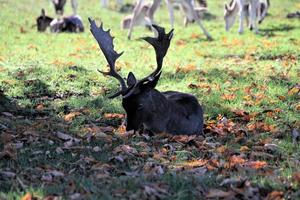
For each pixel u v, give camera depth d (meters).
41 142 11.37
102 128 12.32
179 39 28.20
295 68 19.56
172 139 11.59
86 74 17.91
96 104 14.71
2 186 8.93
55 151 10.86
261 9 34.16
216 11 39.50
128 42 27.31
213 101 15.05
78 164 10.09
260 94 15.68
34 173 9.58
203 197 8.64
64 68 18.48
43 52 23.27
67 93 15.95
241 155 10.68
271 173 9.57
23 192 8.57
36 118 13.45
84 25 34.88
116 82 17.14
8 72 17.78
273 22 34.16
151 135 11.80
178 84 17.11
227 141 11.90
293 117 13.70
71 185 8.94
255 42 26.16
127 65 20.25
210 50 24.36
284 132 12.39
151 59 21.98
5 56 21.89
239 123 13.52
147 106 11.42
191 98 12.40
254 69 19.45
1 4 37.44
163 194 8.64
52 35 29.39
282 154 10.93
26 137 11.55
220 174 9.56
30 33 30.22
